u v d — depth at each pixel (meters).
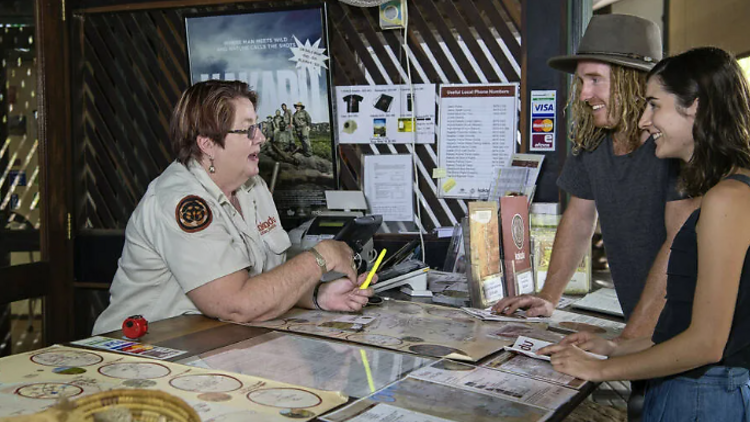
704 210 1.27
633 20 1.88
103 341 1.48
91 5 3.35
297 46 3.05
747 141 1.32
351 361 1.36
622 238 1.94
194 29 3.15
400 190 3.04
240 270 1.74
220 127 1.85
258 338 1.54
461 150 2.97
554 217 2.55
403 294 2.29
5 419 0.79
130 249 1.87
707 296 1.25
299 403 1.08
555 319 1.88
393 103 3.03
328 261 1.85
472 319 1.83
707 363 1.25
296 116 3.10
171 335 1.55
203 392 1.12
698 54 1.37
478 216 2.05
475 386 1.21
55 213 3.35
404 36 2.96
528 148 2.85
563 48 2.78
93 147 3.50
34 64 3.24
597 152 1.99
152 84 3.37
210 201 1.83
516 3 2.86
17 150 3.19
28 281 3.22
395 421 1.02
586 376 1.30
